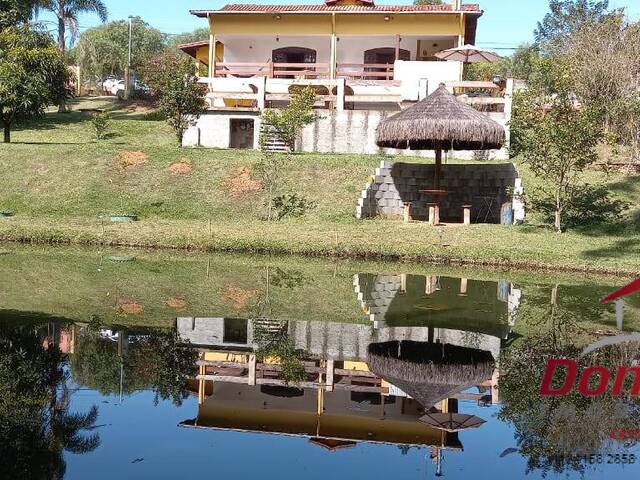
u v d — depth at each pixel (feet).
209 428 15.47
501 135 51.55
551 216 54.24
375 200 57.62
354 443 14.80
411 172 58.44
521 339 24.61
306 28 80.38
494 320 27.91
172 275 37.24
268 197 56.95
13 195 57.52
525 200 54.75
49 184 59.06
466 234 49.14
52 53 76.07
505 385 19.03
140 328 25.04
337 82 69.92
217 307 29.32
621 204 54.54
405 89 71.51
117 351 21.81
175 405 16.98
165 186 58.65
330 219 53.98
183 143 71.41
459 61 70.90
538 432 15.58
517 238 47.88
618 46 77.82
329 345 23.35
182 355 21.66
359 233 49.42
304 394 18.39
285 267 41.42
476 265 43.24
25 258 41.39
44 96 73.41
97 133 80.12
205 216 55.06
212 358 21.49
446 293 33.99
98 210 55.72
